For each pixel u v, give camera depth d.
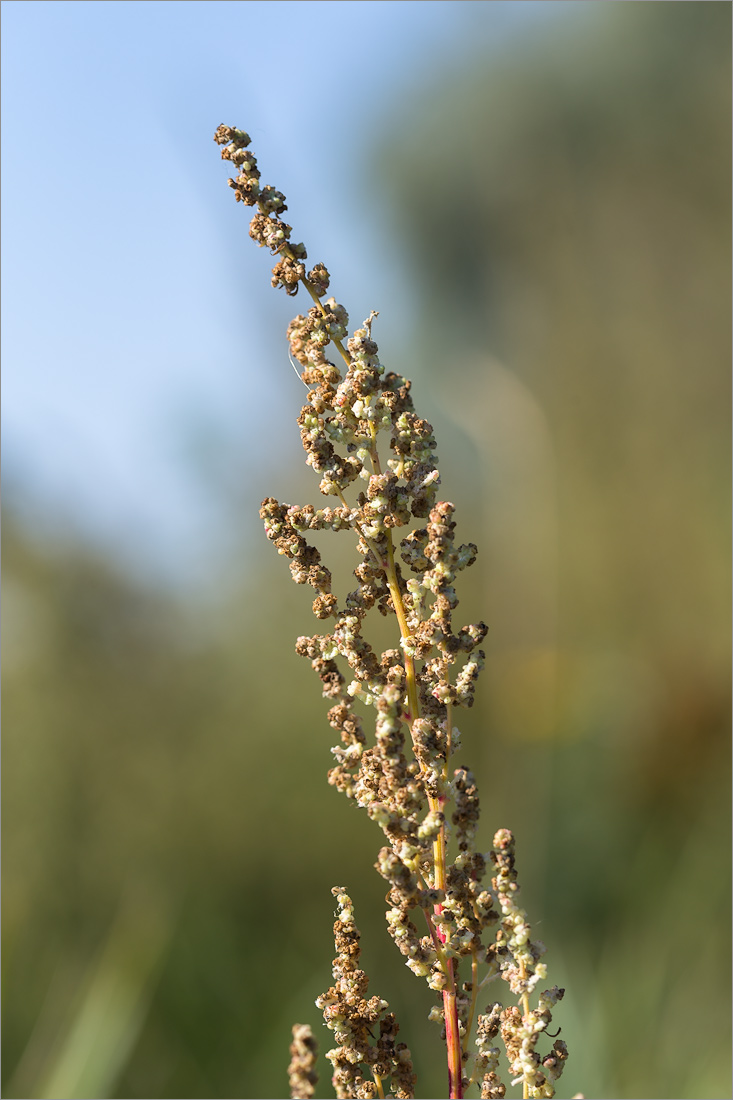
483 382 6.67
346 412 1.30
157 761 7.13
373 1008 1.28
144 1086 4.10
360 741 1.27
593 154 10.45
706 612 7.02
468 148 10.24
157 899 5.71
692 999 3.95
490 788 5.91
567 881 5.17
